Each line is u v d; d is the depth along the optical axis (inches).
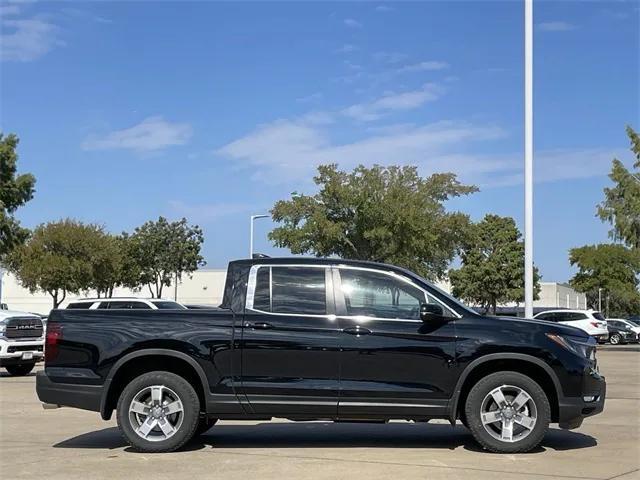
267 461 306.5
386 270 335.3
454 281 2463.1
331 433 383.6
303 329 324.2
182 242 2440.9
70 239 2037.4
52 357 331.6
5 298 2925.7
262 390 322.3
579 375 320.2
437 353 320.5
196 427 333.4
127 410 327.3
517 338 321.4
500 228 2449.6
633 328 1764.3
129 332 328.5
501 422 322.7
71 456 320.8
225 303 335.9
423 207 1754.4
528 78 711.7
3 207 1423.5
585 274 2289.6
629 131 1403.8
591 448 335.6
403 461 304.8
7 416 455.8
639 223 1407.5
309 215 1780.3
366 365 320.5
